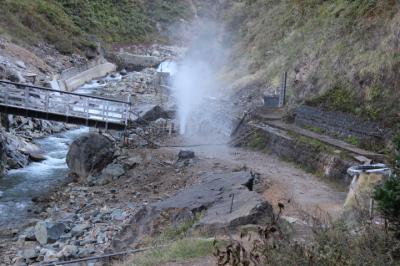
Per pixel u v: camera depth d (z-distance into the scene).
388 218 5.97
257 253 6.41
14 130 22.11
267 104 24.12
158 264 7.70
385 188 5.84
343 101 18.83
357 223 7.36
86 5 63.38
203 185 12.75
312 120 19.61
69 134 25.23
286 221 8.98
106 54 55.97
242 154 19.34
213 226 9.48
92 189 16.33
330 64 22.02
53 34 45.41
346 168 14.71
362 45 20.44
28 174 18.28
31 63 33.97
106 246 11.41
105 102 22.58
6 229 13.18
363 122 16.69
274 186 14.71
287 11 34.16
